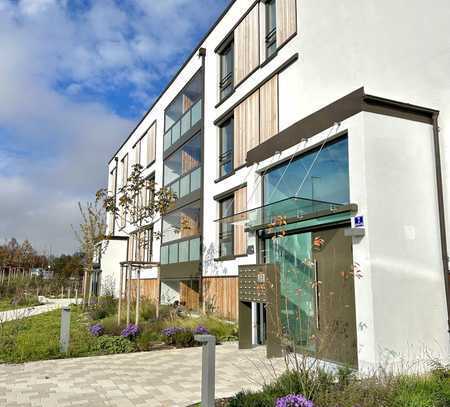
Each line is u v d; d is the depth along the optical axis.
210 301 15.05
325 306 7.54
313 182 8.54
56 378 6.71
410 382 5.23
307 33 11.61
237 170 14.63
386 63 9.05
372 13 9.52
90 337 10.03
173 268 19.23
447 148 7.62
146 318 13.34
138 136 28.19
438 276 7.00
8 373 7.07
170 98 22.30
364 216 6.68
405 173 7.10
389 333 6.38
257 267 8.75
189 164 19.66
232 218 10.66
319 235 8.02
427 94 8.12
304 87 11.59
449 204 7.40
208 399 4.96
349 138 7.20
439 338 6.76
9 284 28.88
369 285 6.43
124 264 13.02
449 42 7.84
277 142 9.64
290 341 6.17
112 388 6.13
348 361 6.87
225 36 16.27
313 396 4.69
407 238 6.86
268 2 14.16
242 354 8.64
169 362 7.92
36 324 12.92
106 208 13.39
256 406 4.73
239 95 14.94
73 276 34.53
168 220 21.05
